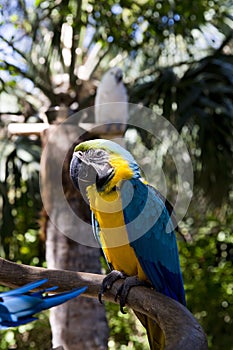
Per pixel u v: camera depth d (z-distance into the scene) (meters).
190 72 7.40
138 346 9.70
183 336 2.10
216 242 10.37
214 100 7.47
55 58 6.99
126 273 3.26
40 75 6.97
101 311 5.76
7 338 9.05
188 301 9.77
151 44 7.41
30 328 9.13
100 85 5.20
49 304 1.98
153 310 2.61
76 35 6.61
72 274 2.87
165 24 6.83
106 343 5.78
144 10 6.55
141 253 3.20
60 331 5.65
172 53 7.53
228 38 7.43
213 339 9.67
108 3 6.29
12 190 7.35
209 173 7.53
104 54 7.07
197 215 9.17
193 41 7.46
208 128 7.36
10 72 6.08
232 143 7.42
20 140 7.28
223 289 9.80
